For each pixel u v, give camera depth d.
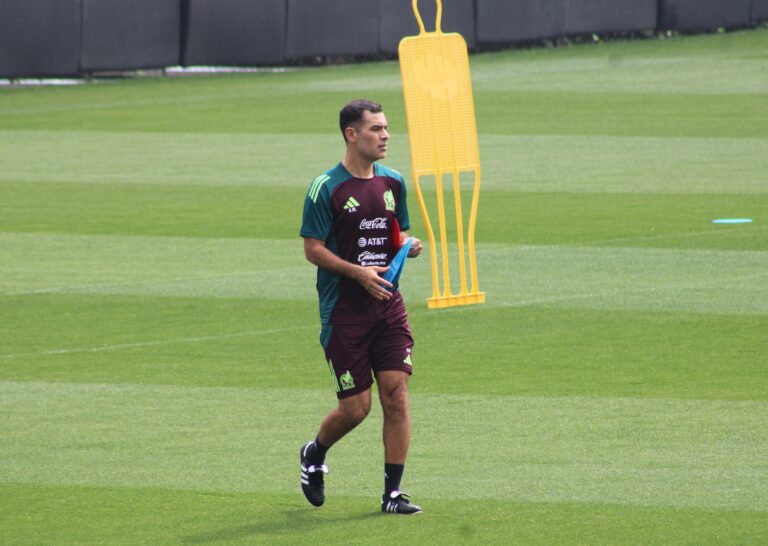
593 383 35.59
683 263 49.59
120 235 56.28
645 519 26.02
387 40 111.94
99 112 90.69
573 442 30.89
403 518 26.42
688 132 79.50
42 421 33.28
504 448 30.59
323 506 27.33
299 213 60.28
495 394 34.81
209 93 98.19
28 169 71.50
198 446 31.23
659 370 36.69
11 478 29.19
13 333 41.91
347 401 26.48
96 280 48.69
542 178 67.50
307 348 39.84
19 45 99.62
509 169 70.00
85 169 71.44
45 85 104.06
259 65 107.94
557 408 33.50
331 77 104.62
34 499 27.88
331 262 26.03
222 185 66.75
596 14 118.88
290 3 108.06
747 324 41.25
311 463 26.97
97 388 36.06
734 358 37.72
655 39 121.38
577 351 38.75
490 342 39.97
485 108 89.50
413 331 41.38
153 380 36.75
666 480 28.25
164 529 26.06
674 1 120.62
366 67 109.81
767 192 62.78
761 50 112.69
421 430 32.00
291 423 32.88
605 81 99.50
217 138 80.12
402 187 27.11
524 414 33.09
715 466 29.06
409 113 41.00
